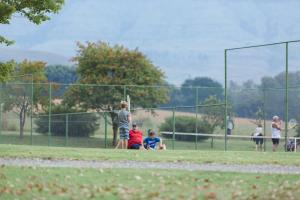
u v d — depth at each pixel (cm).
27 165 6481
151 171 6050
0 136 13638
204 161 7144
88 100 15850
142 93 16488
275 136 11531
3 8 8631
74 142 13750
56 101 15625
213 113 12862
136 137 10331
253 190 5188
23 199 4788
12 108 13638
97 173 5862
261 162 7150
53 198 4806
